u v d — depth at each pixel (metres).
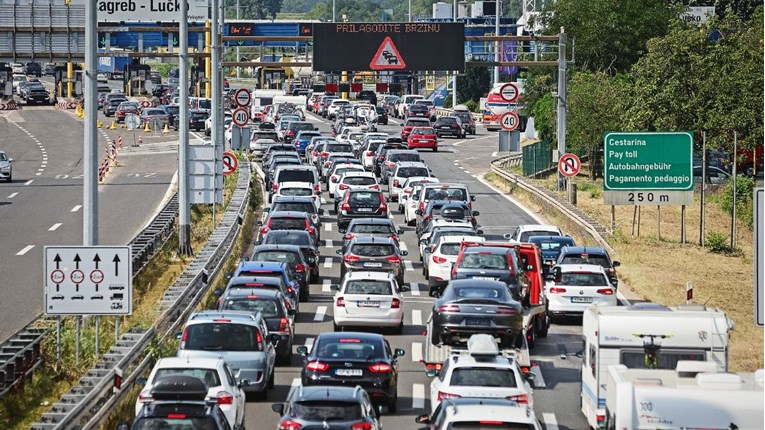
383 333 94.31
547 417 70.62
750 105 187.38
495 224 159.38
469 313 78.50
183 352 70.19
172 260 123.75
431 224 129.00
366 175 165.38
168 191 189.12
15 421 67.44
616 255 136.88
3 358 75.94
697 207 190.50
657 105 191.62
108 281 77.12
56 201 176.62
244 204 152.50
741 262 144.75
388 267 110.31
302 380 69.94
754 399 50.19
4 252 129.88
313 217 135.88
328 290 113.75
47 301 77.06
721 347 63.59
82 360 80.38
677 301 112.81
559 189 187.88
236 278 88.12
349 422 54.12
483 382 62.88
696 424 50.25
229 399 59.75
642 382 51.34
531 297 95.38
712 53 189.50
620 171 142.38
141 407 54.22
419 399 74.38
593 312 66.44
